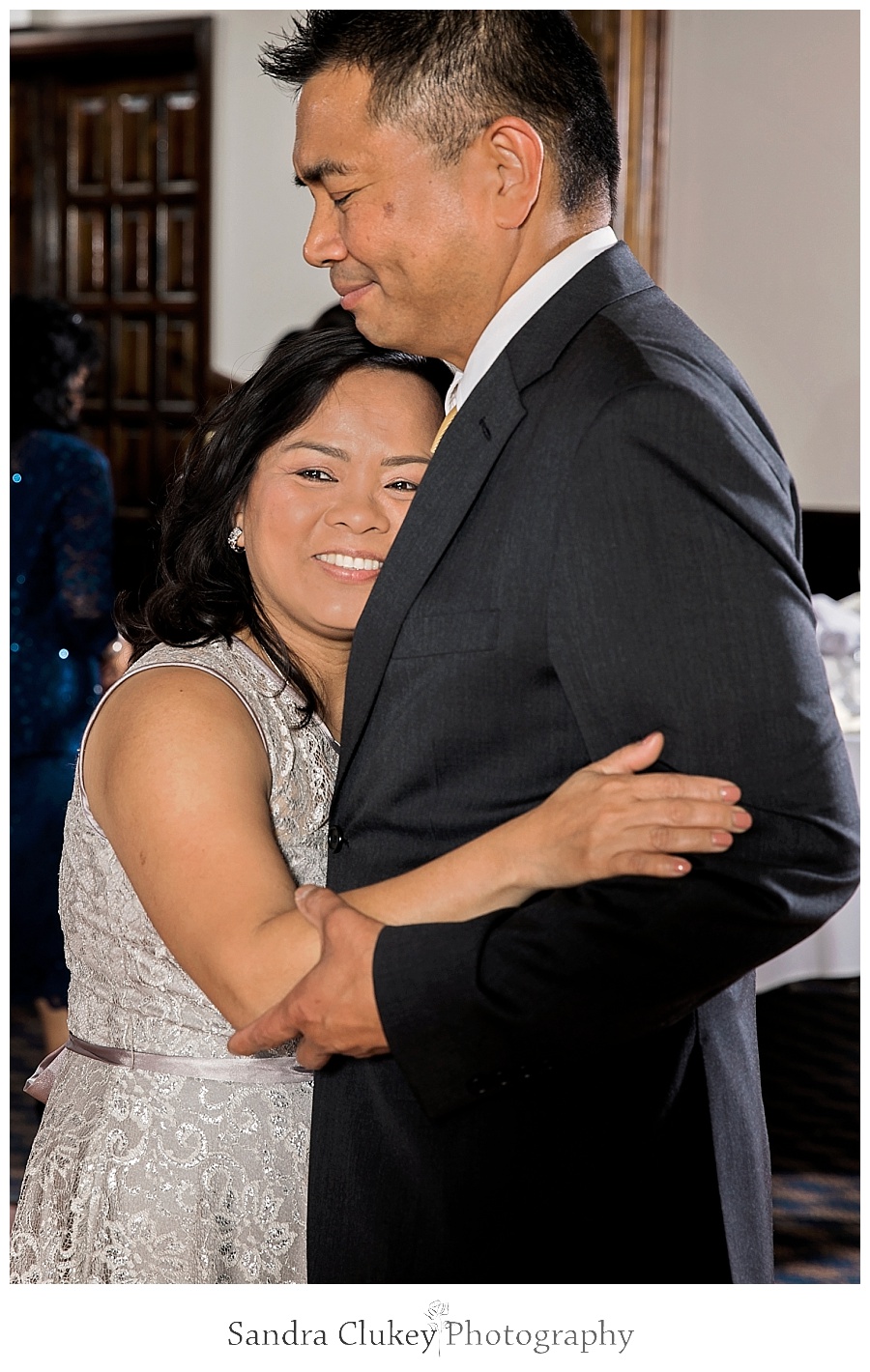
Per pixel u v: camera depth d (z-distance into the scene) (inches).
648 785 48.1
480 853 51.8
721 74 223.6
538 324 55.2
